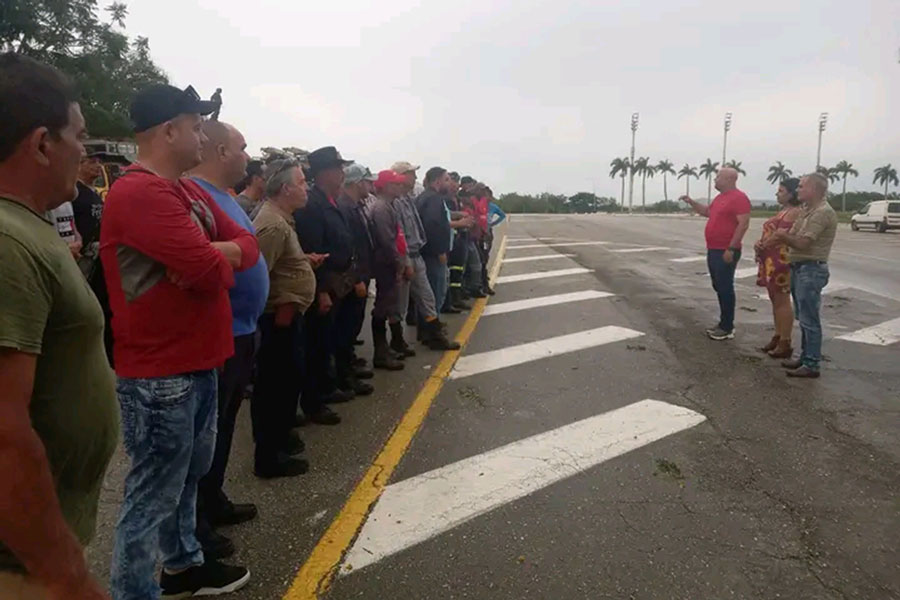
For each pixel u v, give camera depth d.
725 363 6.22
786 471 3.87
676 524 3.26
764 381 5.64
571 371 5.99
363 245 5.39
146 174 2.18
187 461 2.39
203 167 2.91
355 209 5.37
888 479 3.76
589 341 7.15
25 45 25.66
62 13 25.78
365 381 5.68
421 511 3.38
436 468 3.91
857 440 4.33
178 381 2.30
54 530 1.29
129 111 2.30
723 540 3.11
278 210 3.64
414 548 3.04
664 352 6.66
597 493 3.60
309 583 2.77
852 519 3.31
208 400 2.50
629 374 5.88
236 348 3.07
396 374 5.90
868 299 9.68
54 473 1.51
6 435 1.22
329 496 3.55
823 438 4.37
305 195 3.76
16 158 1.39
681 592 2.71
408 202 6.48
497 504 3.46
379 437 4.38
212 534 2.95
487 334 7.53
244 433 4.57
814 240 5.52
